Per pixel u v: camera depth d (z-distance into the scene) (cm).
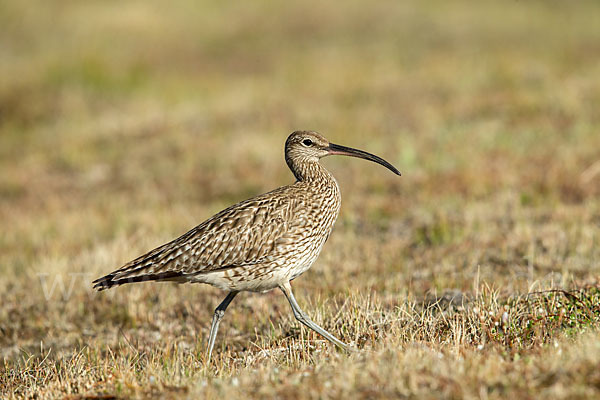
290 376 761
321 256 1427
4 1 4328
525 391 655
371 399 677
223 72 3594
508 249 1374
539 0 4628
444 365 713
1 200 2202
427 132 2333
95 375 912
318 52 3838
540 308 980
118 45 3812
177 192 2108
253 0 4734
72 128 2852
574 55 3256
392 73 3219
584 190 1706
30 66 3434
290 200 1004
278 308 1200
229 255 968
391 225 1633
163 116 2861
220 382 757
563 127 2206
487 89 2767
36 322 1281
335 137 2414
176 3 4541
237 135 2539
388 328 998
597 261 1252
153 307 1292
